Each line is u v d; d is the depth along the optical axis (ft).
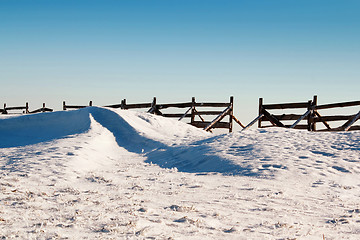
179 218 15.43
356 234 13.85
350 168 30.99
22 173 28.55
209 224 14.56
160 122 65.77
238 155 36.78
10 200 19.16
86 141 47.93
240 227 14.21
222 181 26.84
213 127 73.41
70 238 12.00
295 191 23.22
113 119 61.77
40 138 57.41
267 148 39.11
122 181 27.09
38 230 12.84
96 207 17.56
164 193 22.04
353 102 57.41
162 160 40.29
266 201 20.03
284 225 14.73
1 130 63.31
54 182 26.18
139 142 52.54
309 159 33.99
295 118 64.59
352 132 47.32
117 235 12.41
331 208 18.81
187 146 45.24
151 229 13.16
